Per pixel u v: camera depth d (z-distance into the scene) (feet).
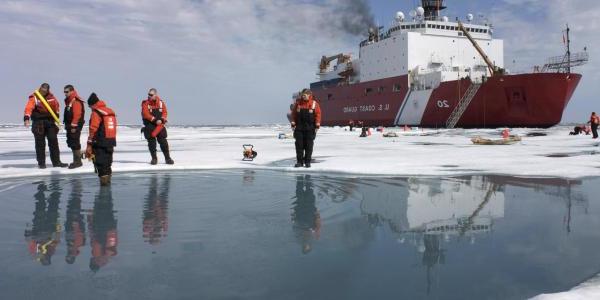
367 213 13.32
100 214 13.24
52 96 27.96
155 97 28.63
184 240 10.18
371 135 94.58
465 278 7.54
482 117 115.65
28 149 54.65
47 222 12.11
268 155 38.22
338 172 24.89
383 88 145.89
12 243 9.92
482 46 139.74
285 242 10.00
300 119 26.66
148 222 12.14
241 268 8.16
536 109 106.83
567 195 16.46
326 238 10.35
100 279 7.57
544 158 33.30
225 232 10.96
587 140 64.75
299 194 17.08
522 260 8.52
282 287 7.18
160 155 39.47
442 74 124.06
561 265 8.20
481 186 19.01
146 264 8.40
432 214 13.12
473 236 10.46
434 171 24.45
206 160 32.94
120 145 64.18
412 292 6.90
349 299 6.64
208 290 7.06
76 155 27.35
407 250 9.29
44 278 7.61
